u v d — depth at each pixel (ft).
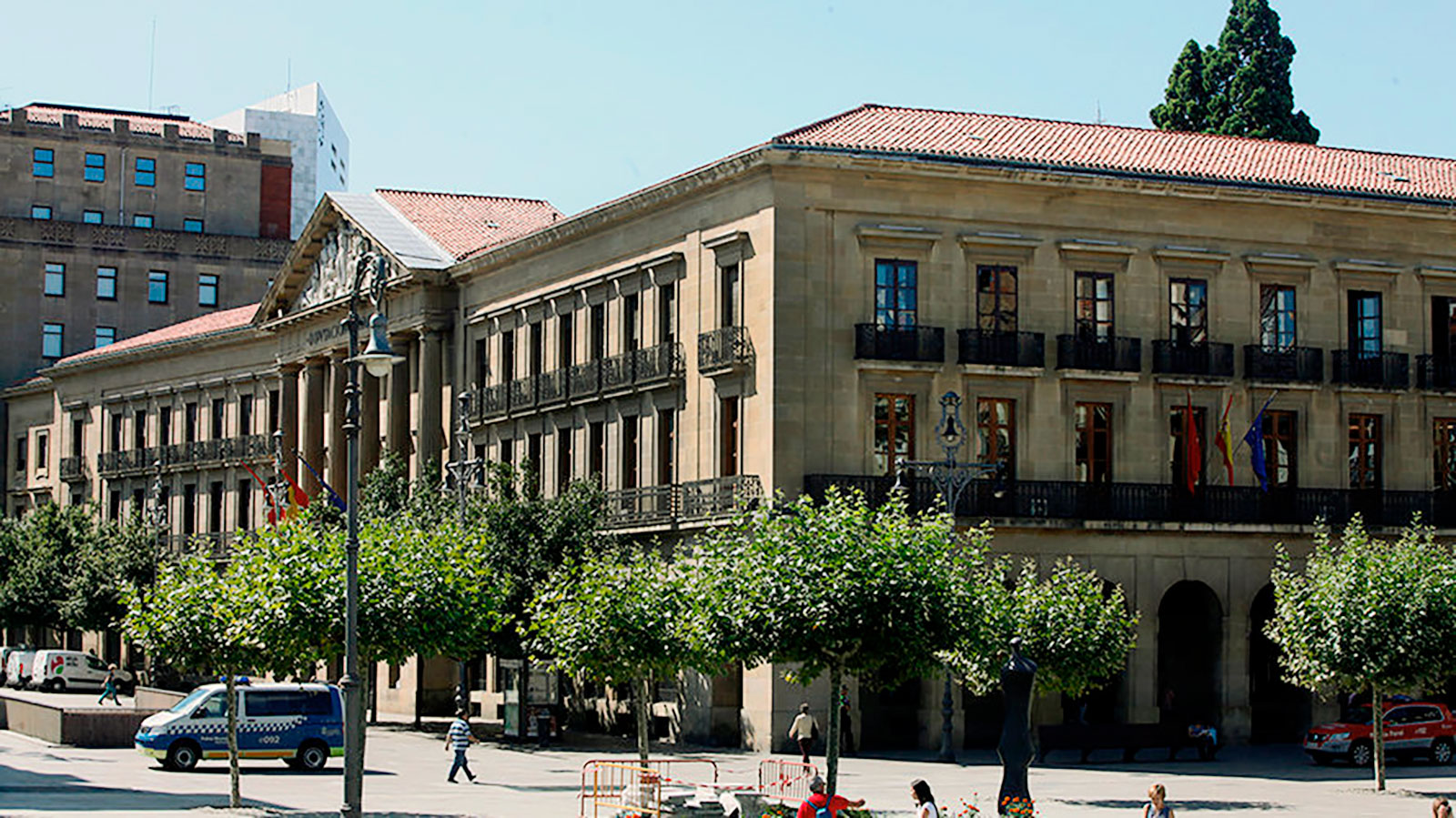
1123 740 158.61
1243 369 183.21
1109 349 177.68
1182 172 183.52
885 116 188.14
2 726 198.08
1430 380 190.49
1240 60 256.93
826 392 169.78
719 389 176.65
